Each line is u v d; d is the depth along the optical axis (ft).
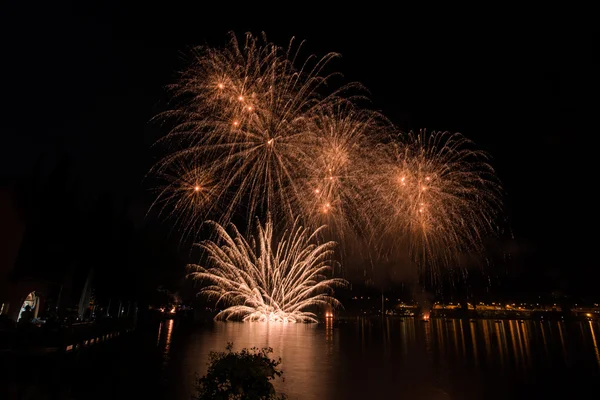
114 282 151.74
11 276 94.38
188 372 54.95
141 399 40.14
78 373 53.06
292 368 61.57
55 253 114.11
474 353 85.87
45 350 68.49
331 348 89.66
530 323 250.98
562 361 75.25
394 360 72.23
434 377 56.13
